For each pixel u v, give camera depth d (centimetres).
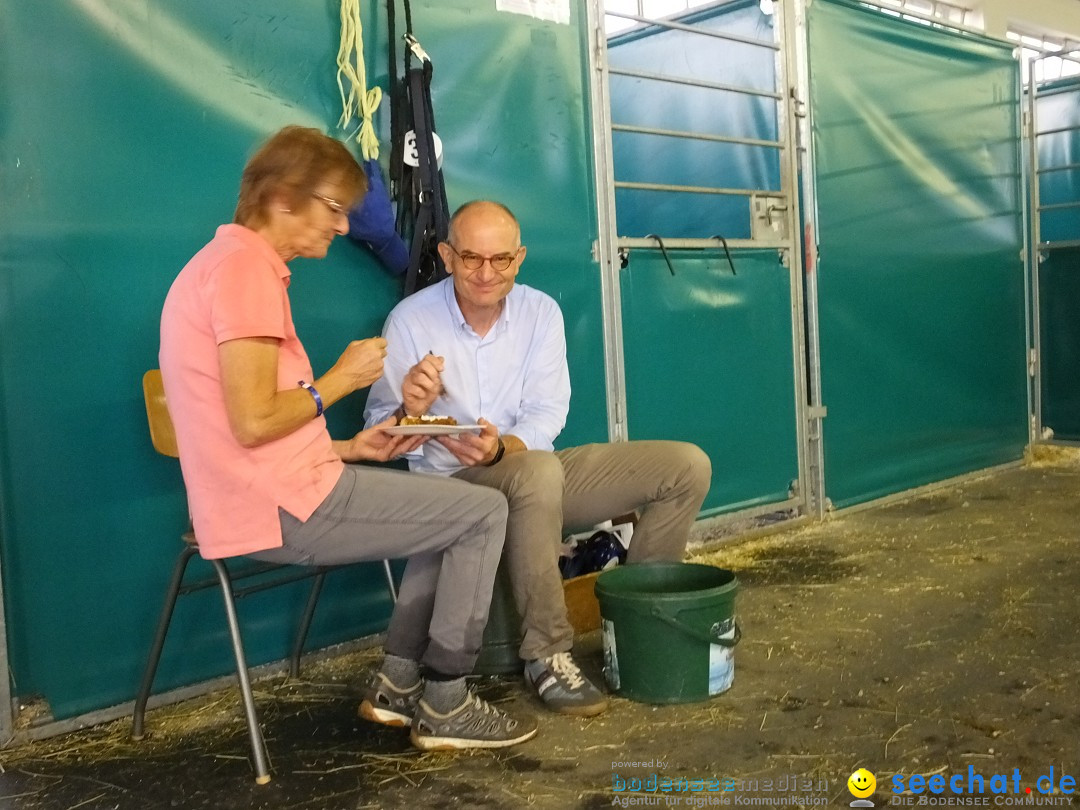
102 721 229
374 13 274
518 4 308
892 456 454
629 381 346
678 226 431
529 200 312
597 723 215
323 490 186
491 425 225
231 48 246
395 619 215
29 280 218
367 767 199
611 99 453
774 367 399
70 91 221
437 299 250
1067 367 549
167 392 186
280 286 181
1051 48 612
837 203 423
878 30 440
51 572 223
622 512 261
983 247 504
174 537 240
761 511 393
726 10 416
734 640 225
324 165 183
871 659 247
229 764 204
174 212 238
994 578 315
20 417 217
